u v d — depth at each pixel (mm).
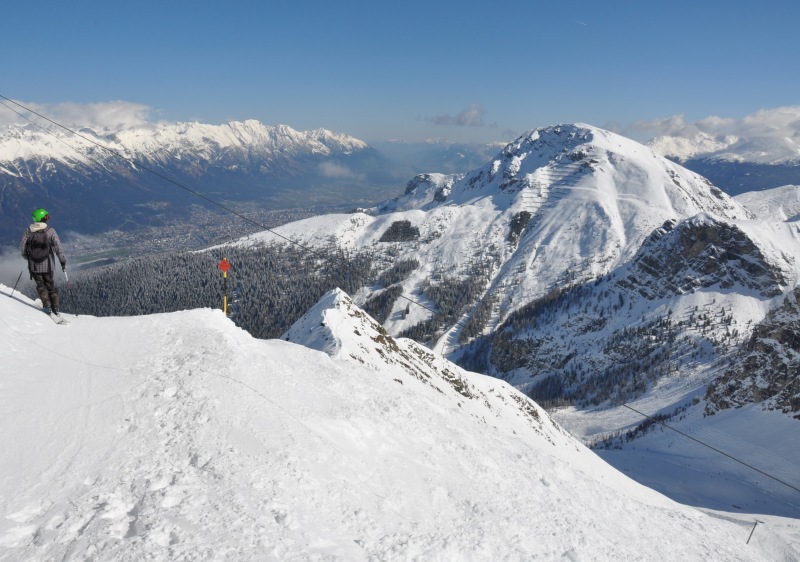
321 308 87312
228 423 11820
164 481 9664
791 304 190500
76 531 8164
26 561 7449
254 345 17828
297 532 9203
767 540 45594
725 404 183750
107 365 13312
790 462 142375
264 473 10531
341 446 13328
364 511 10992
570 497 18781
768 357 184500
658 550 18344
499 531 12977
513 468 18531
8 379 11508
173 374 13227
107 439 10500
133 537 8180
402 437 15867
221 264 21094
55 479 9156
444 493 13797
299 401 14680
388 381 22141
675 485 128125
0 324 13438
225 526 8758
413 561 10016
